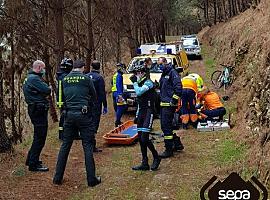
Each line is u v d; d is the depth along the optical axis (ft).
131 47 79.97
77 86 26.03
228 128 38.47
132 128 41.37
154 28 138.41
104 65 94.22
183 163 29.71
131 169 28.99
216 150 32.14
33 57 52.80
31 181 26.35
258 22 64.39
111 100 63.62
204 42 156.35
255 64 44.75
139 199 23.48
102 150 34.86
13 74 50.26
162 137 37.99
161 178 26.55
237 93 50.67
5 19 47.24
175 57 54.65
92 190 25.29
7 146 30.01
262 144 26.32
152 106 28.32
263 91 33.42
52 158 32.12
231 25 103.96
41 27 49.78
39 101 27.45
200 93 41.83
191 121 40.47
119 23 77.66
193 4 189.06
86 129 26.11
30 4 47.73
